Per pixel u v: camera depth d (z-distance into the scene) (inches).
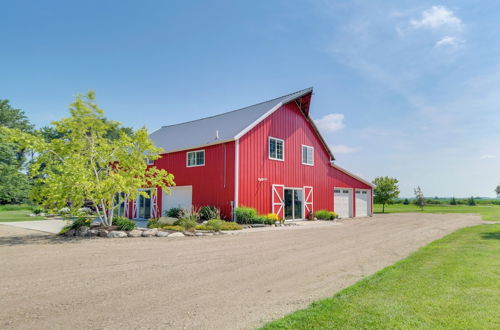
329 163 860.6
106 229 432.8
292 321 137.1
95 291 187.9
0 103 1555.1
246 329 133.9
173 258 284.2
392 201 1305.4
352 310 148.3
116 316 149.6
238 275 228.5
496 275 207.3
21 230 500.1
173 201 705.6
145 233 423.2
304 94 741.3
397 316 138.6
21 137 401.7
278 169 692.1
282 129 717.3
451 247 333.4
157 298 176.4
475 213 1115.9
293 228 564.4
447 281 194.7
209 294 184.2
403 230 536.4
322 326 130.3
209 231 462.0
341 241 399.5
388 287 186.1
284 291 190.9
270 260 280.5
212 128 737.0
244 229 524.1
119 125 491.5
